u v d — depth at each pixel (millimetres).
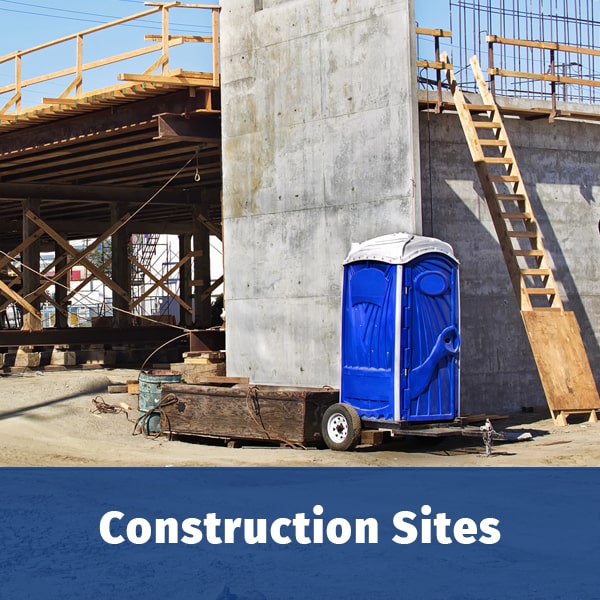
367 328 14656
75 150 24031
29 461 13844
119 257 32188
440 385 14625
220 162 26234
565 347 17484
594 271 19906
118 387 20672
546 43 19062
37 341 27969
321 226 17703
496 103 18922
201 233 31875
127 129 21391
